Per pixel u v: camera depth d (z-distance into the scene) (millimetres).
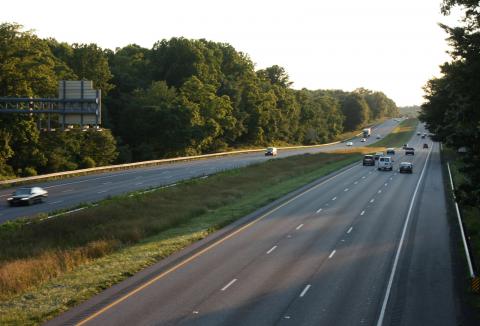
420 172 80250
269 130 166125
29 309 19266
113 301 20359
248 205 45844
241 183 61281
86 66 109438
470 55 31109
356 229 36188
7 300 20438
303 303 20500
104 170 75000
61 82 40281
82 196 50125
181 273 24641
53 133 83125
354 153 121438
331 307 20125
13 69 68812
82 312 19062
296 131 189500
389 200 50406
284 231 35219
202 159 103125
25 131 70312
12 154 73188
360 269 25828
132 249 29516
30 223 34781
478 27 32125
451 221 39406
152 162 87125
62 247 30031
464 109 28672
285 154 121438
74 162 88938
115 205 40438
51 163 83438
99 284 22484
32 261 25562
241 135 158250
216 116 127688
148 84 134750
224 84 152875
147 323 17938
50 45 114688
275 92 178500
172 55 144875
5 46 70812
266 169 76438
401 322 18719
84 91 40281
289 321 18469
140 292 21578
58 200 47781
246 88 158750
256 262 26891
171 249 29391
